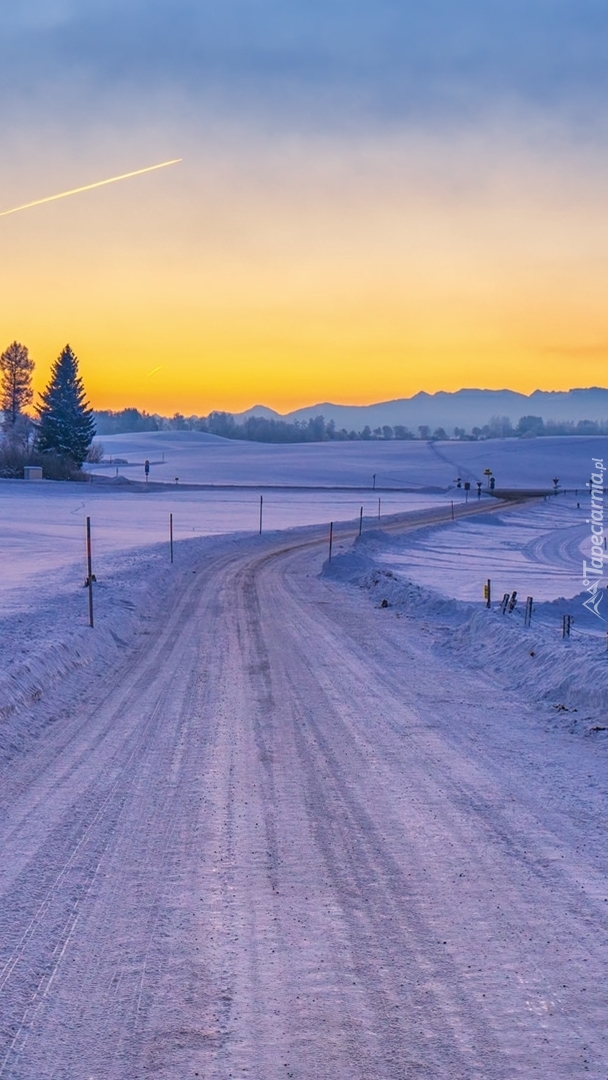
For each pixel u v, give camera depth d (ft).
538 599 122.93
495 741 39.70
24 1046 15.67
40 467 420.77
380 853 25.53
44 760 36.01
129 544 190.70
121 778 33.37
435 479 561.84
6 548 178.09
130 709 46.14
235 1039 15.90
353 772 34.37
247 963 18.79
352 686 52.47
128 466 581.94
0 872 23.89
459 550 210.18
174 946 19.57
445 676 56.39
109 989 17.67
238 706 46.80
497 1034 16.07
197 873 23.95
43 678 49.65
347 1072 14.93
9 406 538.06
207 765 35.29
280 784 32.60
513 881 23.43
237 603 96.99
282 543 191.83
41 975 18.24
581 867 24.47
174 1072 14.94
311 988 17.71
